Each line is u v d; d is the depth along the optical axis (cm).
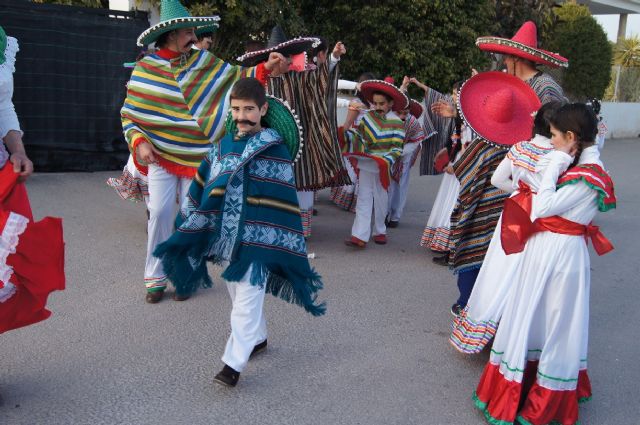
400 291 521
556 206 304
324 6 1268
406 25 1259
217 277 517
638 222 825
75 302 455
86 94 882
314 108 544
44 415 315
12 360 368
